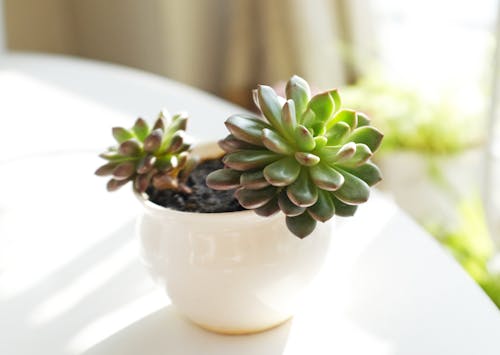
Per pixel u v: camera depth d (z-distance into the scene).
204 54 1.39
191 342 0.43
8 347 0.43
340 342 0.42
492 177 0.93
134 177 0.43
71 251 0.51
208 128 0.65
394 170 1.15
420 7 1.27
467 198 1.07
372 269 0.48
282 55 1.33
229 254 0.40
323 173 0.37
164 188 0.42
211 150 0.46
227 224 0.40
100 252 0.51
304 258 0.41
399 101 1.15
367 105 1.14
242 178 0.38
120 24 1.42
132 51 1.42
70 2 1.46
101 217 0.54
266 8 1.31
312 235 0.41
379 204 0.54
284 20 1.30
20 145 0.66
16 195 0.58
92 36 1.48
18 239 0.52
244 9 1.34
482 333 0.42
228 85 1.40
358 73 1.32
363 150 0.38
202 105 0.71
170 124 0.44
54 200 0.57
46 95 0.77
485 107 1.04
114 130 0.44
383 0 1.32
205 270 0.40
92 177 0.60
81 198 0.57
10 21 1.44
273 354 0.42
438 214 1.11
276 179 0.37
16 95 0.78
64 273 0.49
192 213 0.40
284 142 0.38
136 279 0.48
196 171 0.45
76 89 0.79
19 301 0.47
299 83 0.40
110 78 0.82
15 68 0.87
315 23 1.26
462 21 1.19
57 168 0.62
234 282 0.40
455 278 0.46
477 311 0.44
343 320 0.44
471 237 0.98
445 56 1.23
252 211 0.39
